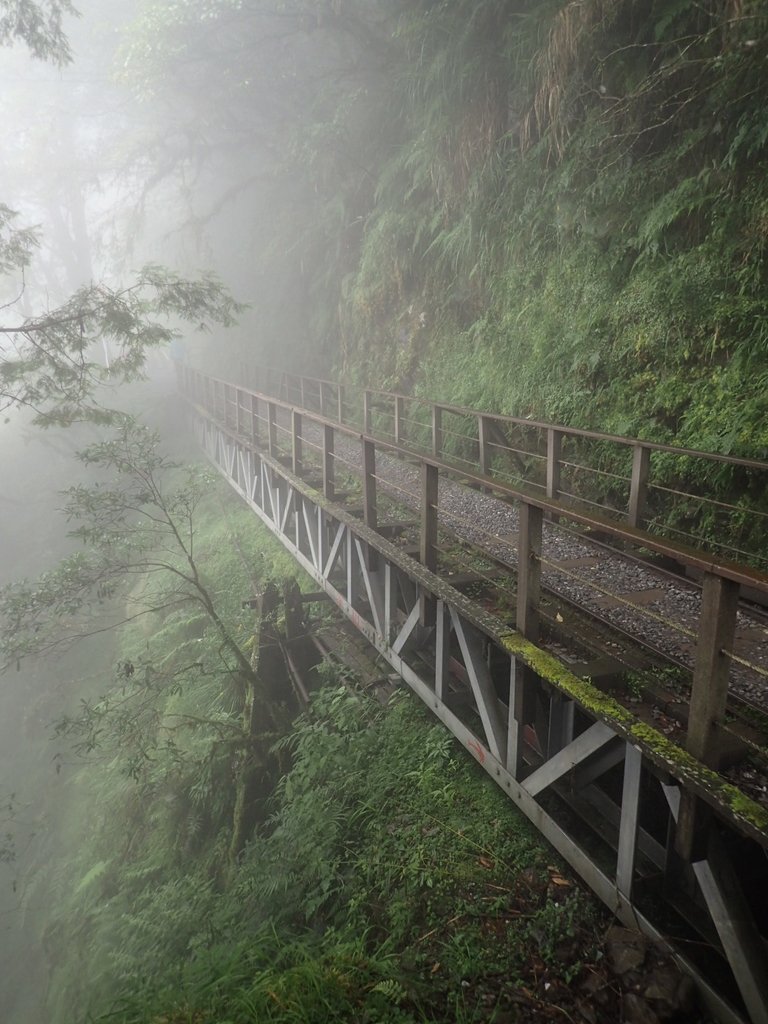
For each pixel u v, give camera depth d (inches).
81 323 315.6
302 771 198.7
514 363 360.2
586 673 130.1
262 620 308.8
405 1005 111.7
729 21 199.5
